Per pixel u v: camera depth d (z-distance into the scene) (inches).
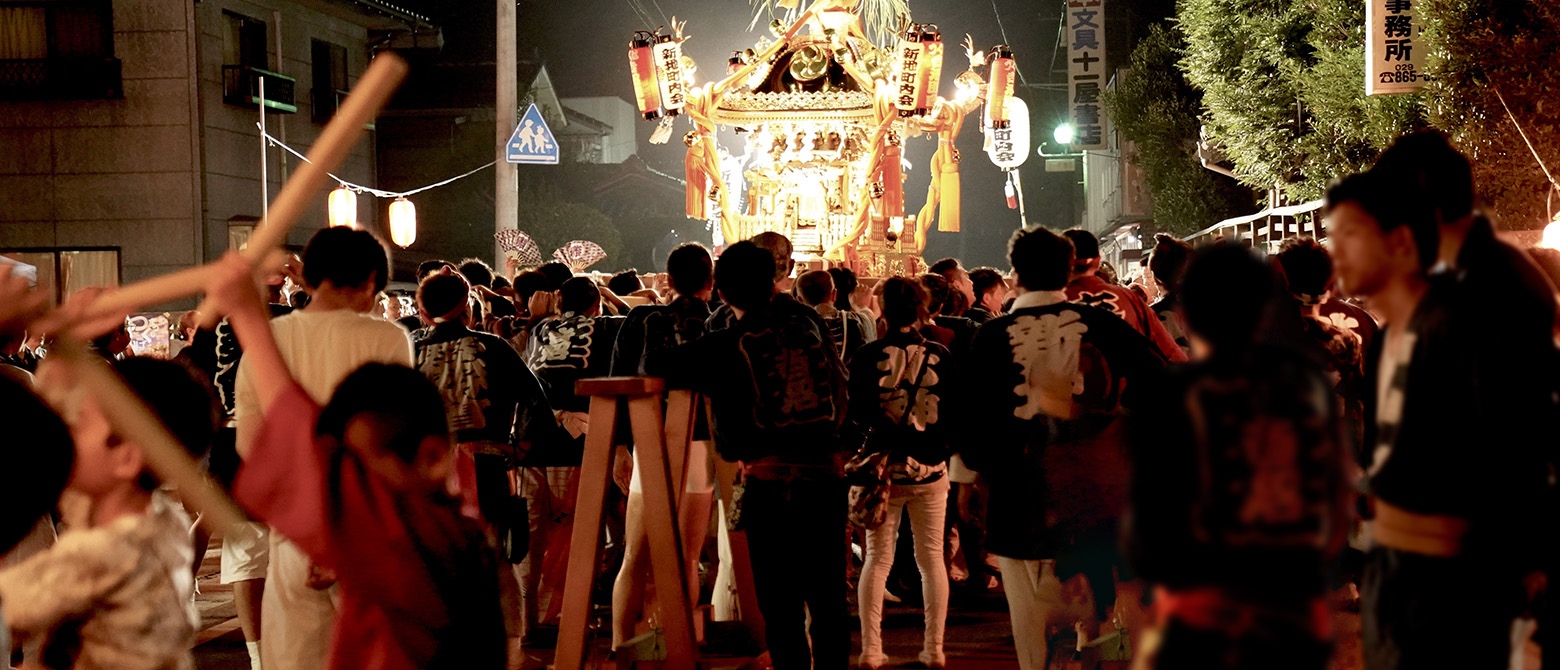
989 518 186.9
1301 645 77.6
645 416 187.0
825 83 465.4
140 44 901.2
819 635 188.5
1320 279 220.1
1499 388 104.0
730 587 257.0
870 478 223.6
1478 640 104.3
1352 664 207.2
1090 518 177.6
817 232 473.7
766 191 481.1
